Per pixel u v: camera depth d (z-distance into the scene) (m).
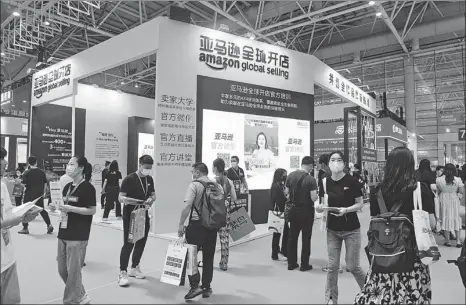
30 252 4.57
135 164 11.86
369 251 2.19
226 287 3.25
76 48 15.06
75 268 2.66
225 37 6.67
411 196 2.14
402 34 14.39
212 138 6.45
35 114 10.24
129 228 3.30
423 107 19.45
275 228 4.20
